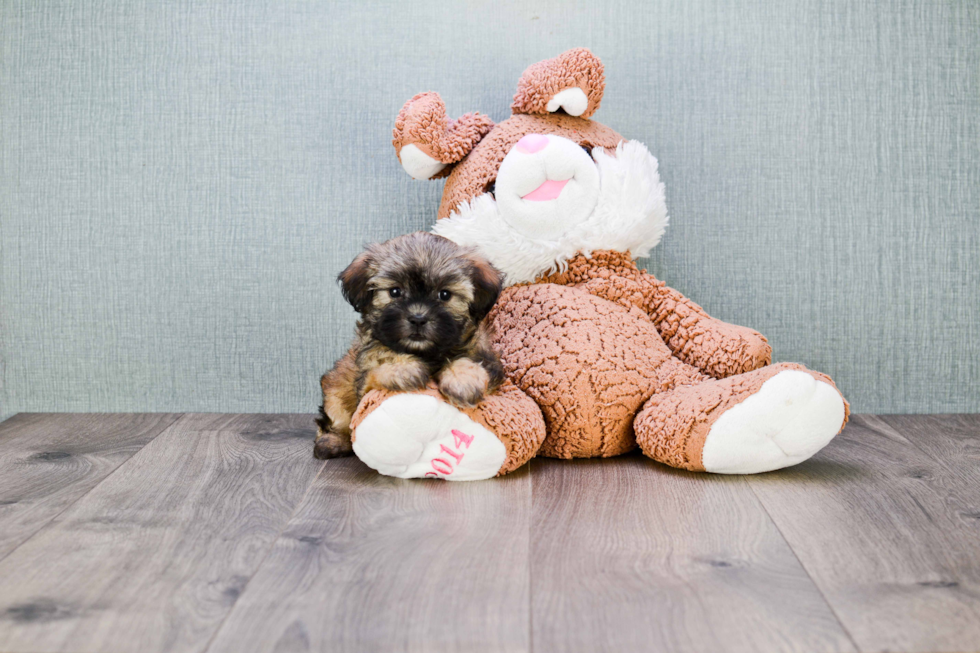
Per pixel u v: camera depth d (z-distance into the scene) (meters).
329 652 1.06
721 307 2.52
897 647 1.08
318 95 2.46
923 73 2.45
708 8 2.43
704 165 2.47
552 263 2.13
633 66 2.45
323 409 2.05
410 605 1.19
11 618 1.15
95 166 2.49
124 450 2.10
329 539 1.46
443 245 1.82
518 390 1.95
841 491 1.73
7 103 2.48
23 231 2.52
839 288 2.51
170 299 2.53
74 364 2.56
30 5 2.45
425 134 2.13
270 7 2.44
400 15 2.44
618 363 1.96
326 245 2.51
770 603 1.20
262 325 2.53
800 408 1.75
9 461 2.00
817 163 2.47
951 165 2.48
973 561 1.35
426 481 1.82
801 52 2.45
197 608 1.18
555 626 1.13
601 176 2.09
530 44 2.45
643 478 1.83
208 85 2.46
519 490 1.74
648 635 1.11
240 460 2.01
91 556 1.38
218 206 2.50
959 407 2.55
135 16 2.45
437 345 1.72
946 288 2.51
